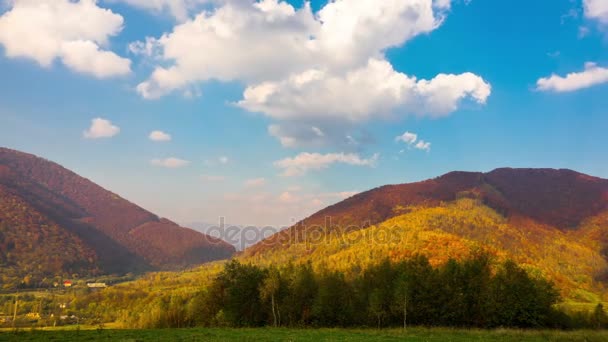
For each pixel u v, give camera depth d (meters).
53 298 197.12
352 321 63.84
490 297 62.25
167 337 40.88
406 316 62.75
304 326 63.22
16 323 130.38
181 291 173.75
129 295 188.50
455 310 62.38
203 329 53.94
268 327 61.81
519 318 60.88
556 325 62.00
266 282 67.62
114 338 39.50
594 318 63.62
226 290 69.00
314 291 67.62
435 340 42.78
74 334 42.62
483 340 43.41
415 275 65.69
